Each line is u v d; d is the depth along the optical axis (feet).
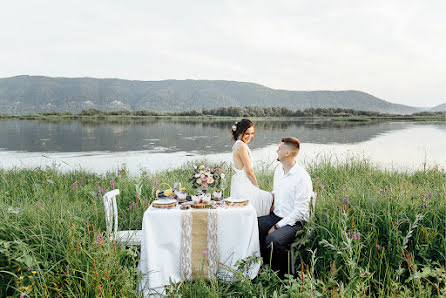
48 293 7.98
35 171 25.05
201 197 11.10
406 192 13.07
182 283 9.79
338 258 9.76
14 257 8.42
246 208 10.88
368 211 11.44
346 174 23.29
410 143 77.92
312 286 7.81
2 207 10.85
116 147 70.85
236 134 14.44
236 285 9.63
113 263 8.82
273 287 9.59
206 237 10.45
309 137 100.68
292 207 11.76
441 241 9.77
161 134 116.57
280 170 12.65
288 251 10.59
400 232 9.99
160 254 10.28
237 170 14.12
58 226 10.18
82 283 8.50
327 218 11.15
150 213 10.30
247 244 10.54
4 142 83.46
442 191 12.84
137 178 17.95
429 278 9.13
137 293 8.58
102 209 13.93
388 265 9.54
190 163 35.27
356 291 7.97
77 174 25.75
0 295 8.56
